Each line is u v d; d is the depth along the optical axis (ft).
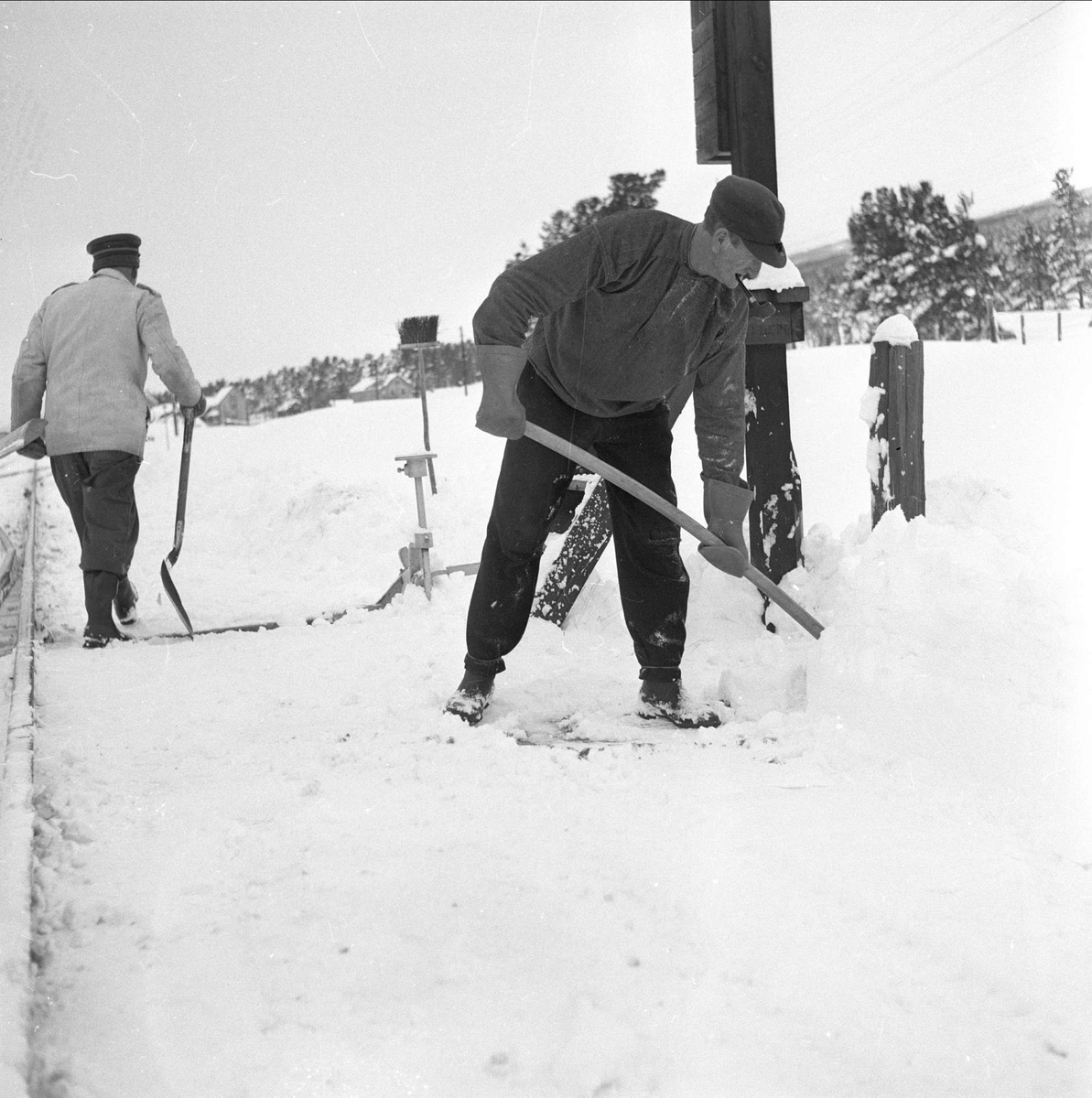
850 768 9.23
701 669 12.82
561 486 10.80
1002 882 7.03
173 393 16.46
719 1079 5.26
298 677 13.11
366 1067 5.37
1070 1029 5.56
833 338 221.25
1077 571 9.87
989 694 9.23
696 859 7.47
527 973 6.16
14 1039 5.28
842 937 6.44
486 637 11.03
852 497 28.17
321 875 7.36
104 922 6.81
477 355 9.91
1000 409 40.47
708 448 10.97
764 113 13.83
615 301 9.82
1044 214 169.68
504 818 8.26
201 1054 5.49
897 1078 5.25
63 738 10.68
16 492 43.47
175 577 22.77
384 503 25.43
